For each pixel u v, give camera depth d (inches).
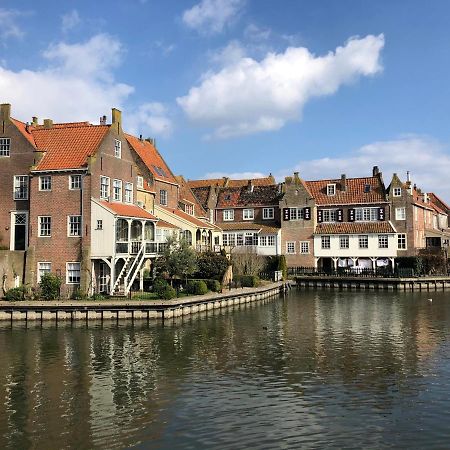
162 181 2287.2
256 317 1523.1
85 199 1616.6
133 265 1594.5
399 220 2741.1
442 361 948.0
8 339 1155.3
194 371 882.8
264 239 2893.7
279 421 652.1
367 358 975.6
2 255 1609.3
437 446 580.7
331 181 2997.0
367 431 621.6
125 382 818.8
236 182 3489.2
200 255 1971.0
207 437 605.3
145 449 573.9
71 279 1620.3
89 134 1740.9
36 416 671.1
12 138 1732.3
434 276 2506.2
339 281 2541.8
